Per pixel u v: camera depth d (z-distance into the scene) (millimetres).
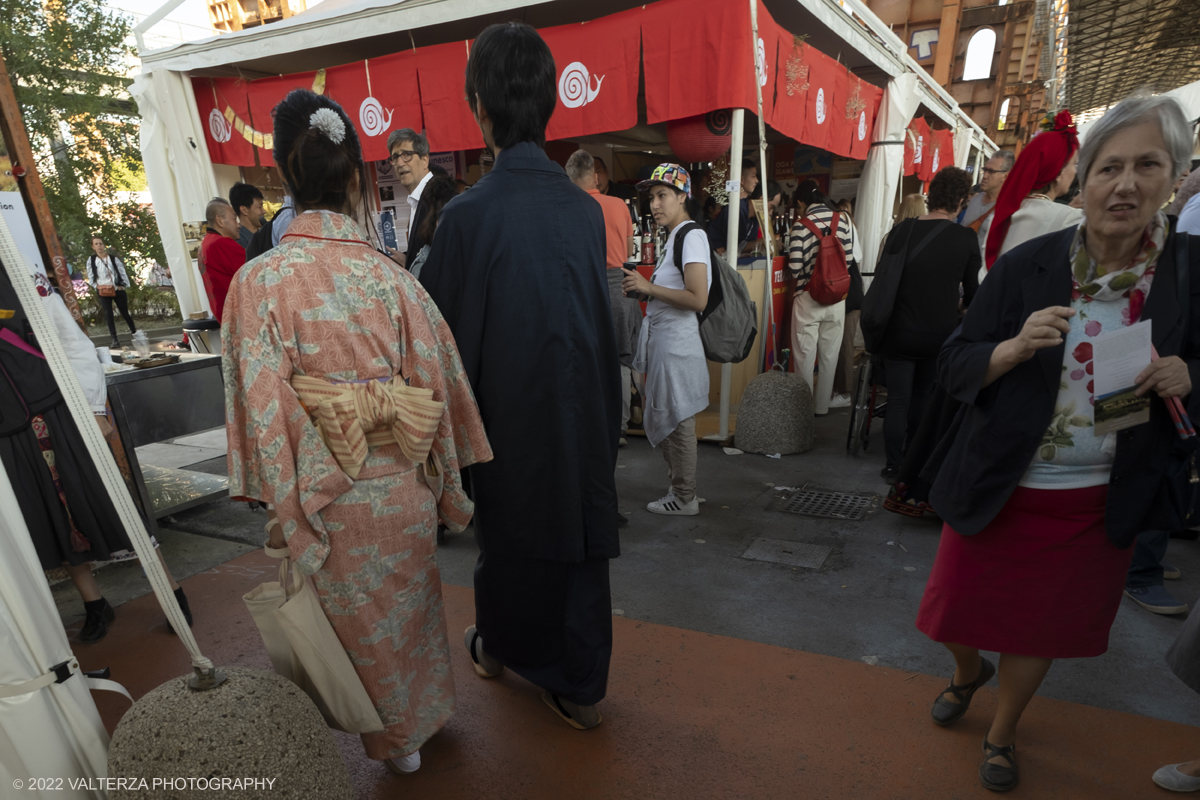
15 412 2279
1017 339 1479
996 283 1626
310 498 1428
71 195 14109
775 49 4238
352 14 4559
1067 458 1539
